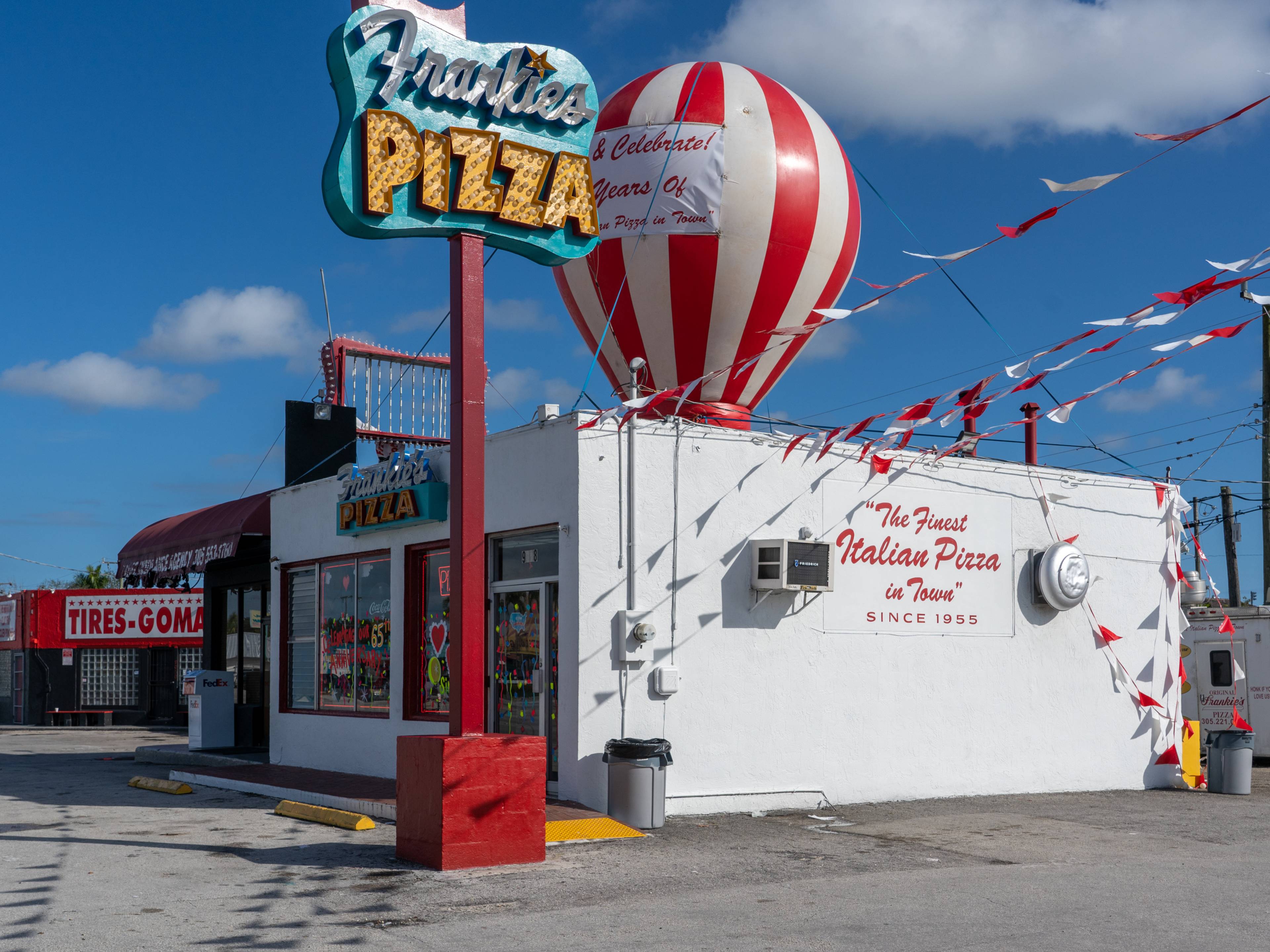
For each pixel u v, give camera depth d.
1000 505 14.30
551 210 9.59
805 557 12.01
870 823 11.31
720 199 13.93
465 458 8.90
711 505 11.93
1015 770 14.06
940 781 13.35
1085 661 14.93
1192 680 21.41
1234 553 29.44
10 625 32.66
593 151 14.60
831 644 12.65
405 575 13.88
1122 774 15.11
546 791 11.19
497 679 12.59
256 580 18.97
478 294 9.15
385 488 14.01
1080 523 15.11
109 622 31.14
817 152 14.49
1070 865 9.12
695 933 6.56
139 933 6.59
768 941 6.37
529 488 11.87
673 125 14.19
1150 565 15.81
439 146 9.04
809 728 12.38
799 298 14.41
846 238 14.73
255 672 19.08
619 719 11.17
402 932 6.62
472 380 9.01
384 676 14.38
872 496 13.14
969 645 13.81
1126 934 6.62
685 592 11.67
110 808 12.23
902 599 13.27
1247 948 6.32
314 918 6.96
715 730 11.73
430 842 8.57
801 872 8.59
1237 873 8.86
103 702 31.17
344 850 9.34
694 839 10.12
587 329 15.17
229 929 6.69
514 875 8.34
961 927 6.73
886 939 6.41
